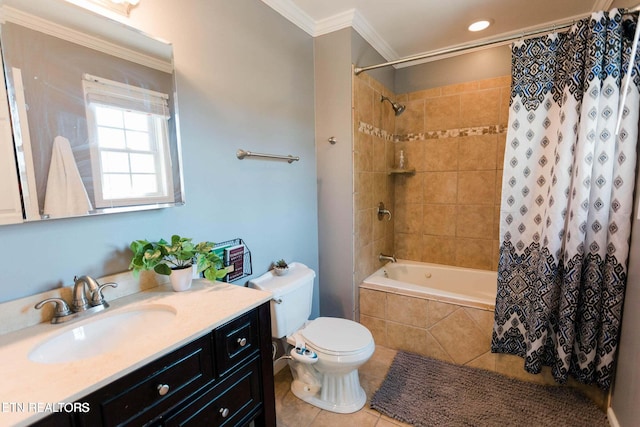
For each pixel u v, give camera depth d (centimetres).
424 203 287
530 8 197
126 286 120
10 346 85
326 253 237
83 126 104
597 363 160
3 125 88
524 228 180
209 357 100
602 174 148
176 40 132
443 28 223
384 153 271
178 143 131
